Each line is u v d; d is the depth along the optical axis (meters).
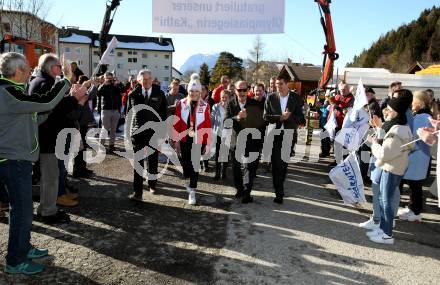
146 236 4.39
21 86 3.30
